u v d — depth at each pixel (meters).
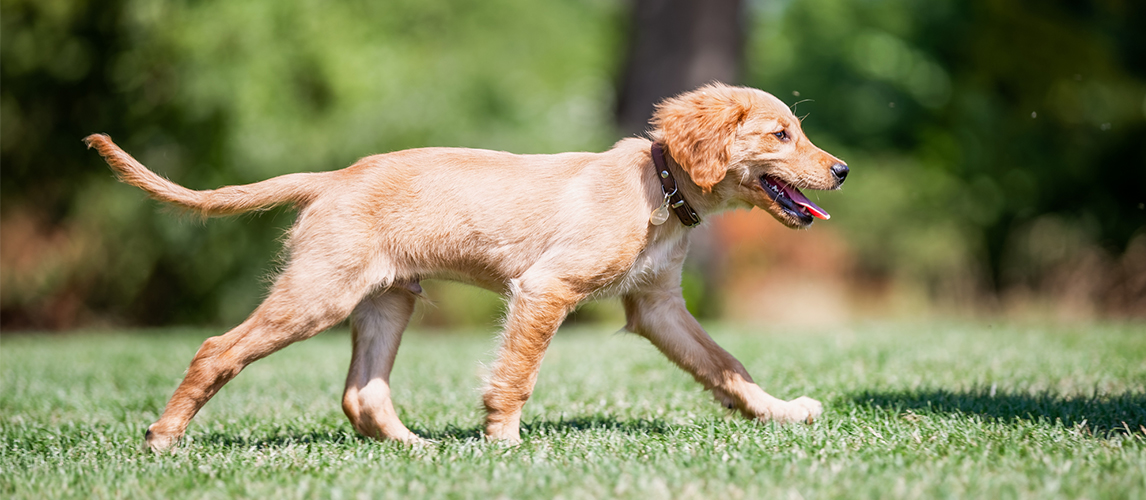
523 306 4.77
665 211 4.89
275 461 4.41
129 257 17.28
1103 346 8.16
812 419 5.07
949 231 21.50
